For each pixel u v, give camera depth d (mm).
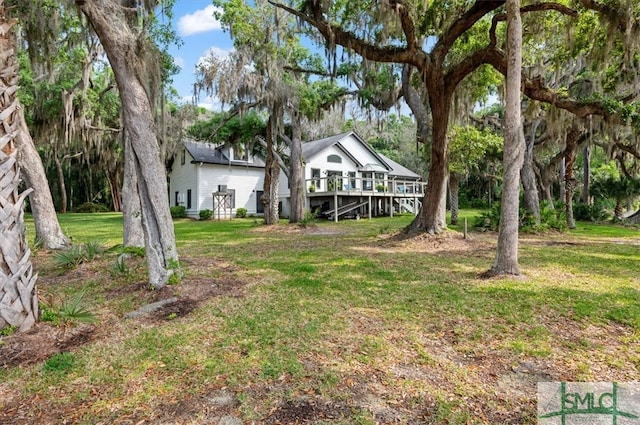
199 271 5938
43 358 2928
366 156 26828
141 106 4770
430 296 4648
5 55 3252
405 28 8023
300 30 10109
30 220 18016
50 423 2152
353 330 3516
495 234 11758
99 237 11328
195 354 3012
